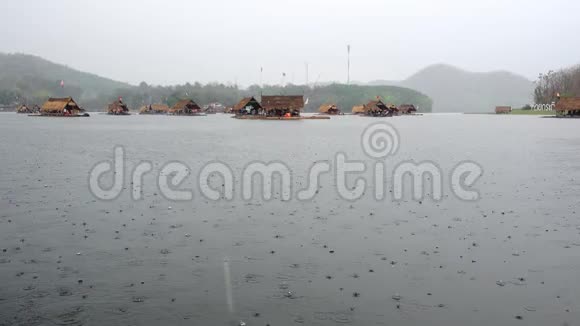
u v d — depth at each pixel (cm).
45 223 1228
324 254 979
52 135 4791
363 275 860
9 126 6756
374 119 11362
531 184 1845
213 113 17650
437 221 1260
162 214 1340
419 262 930
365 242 1065
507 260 941
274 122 8931
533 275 859
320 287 804
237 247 1026
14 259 945
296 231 1157
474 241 1072
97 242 1062
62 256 965
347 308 723
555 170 2230
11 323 671
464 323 675
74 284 816
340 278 845
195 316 695
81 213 1344
